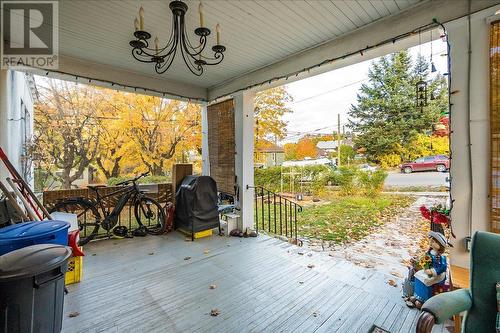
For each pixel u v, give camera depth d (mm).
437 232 2111
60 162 7141
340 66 3143
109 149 7430
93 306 2111
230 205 4434
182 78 4363
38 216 2617
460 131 2031
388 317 1961
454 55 2061
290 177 9125
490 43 1878
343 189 8414
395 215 5922
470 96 1983
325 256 3236
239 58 3512
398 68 9953
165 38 2867
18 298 1339
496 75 1854
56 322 1559
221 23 2598
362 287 2422
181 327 1853
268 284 2494
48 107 6945
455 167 2055
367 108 10789
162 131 7688
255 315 1999
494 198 1871
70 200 3678
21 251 1507
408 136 9508
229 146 4535
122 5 2252
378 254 3594
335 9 2369
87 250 3471
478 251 1383
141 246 3645
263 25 2645
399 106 9781
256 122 7801
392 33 2480
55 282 1536
